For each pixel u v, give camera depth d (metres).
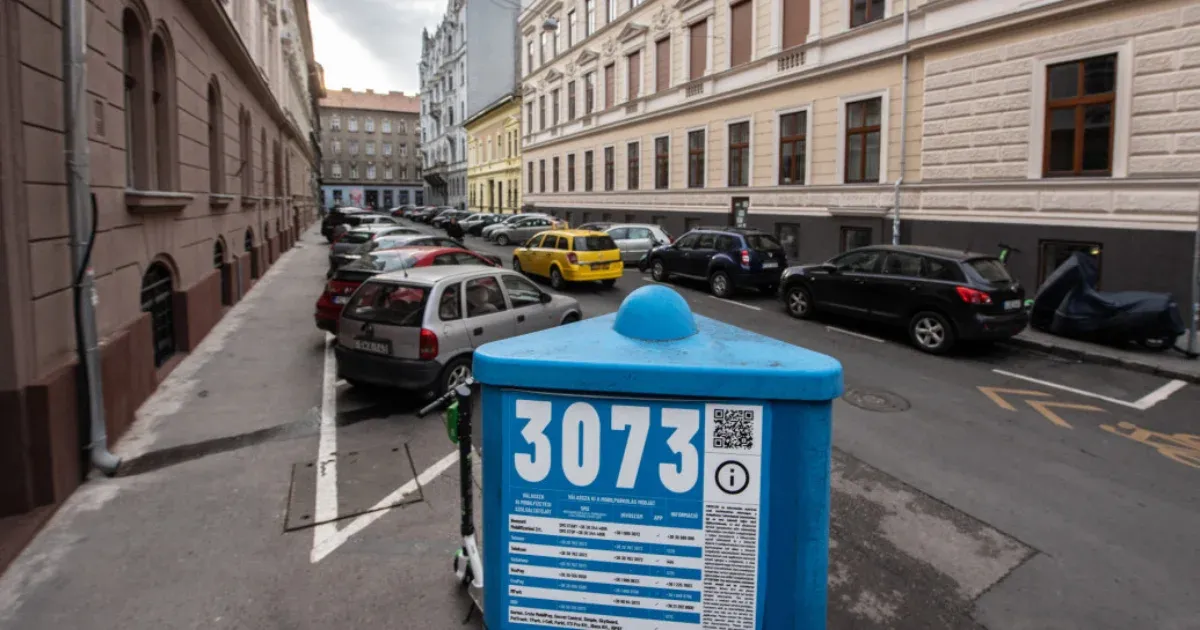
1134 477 5.75
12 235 4.76
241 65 14.31
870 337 11.47
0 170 4.71
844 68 17.59
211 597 3.94
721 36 22.59
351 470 5.77
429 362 7.11
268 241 21.05
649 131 27.34
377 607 3.86
